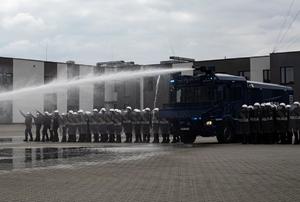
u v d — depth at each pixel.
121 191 10.25
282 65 52.66
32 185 11.20
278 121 25.42
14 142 31.56
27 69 55.75
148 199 9.27
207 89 26.73
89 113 31.11
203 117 26.36
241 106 28.50
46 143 29.89
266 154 18.81
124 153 20.58
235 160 16.62
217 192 10.05
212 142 29.48
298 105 25.31
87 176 12.78
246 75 55.62
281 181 11.54
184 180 11.87
